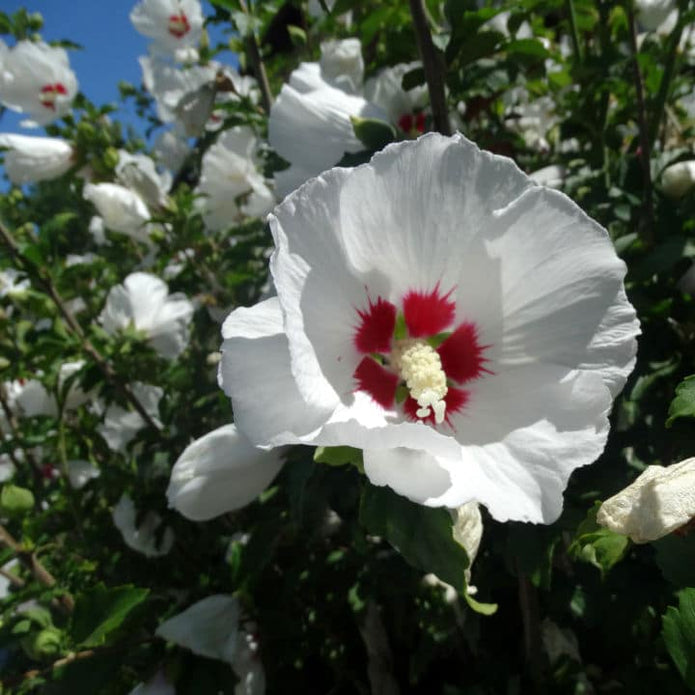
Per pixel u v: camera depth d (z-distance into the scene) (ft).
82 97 1.70
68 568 1.24
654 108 1.11
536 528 0.71
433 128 0.82
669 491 0.48
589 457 0.52
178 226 1.65
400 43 1.00
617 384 0.53
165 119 1.70
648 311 0.92
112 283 1.93
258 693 0.97
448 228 0.55
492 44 0.83
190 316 1.67
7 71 1.62
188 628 0.92
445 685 1.01
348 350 0.59
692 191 1.02
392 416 0.59
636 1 1.12
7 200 1.69
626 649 0.95
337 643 1.22
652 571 0.91
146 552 1.40
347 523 1.13
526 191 0.52
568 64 1.19
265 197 1.58
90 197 1.62
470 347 0.59
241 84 1.59
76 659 0.92
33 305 1.38
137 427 1.63
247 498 0.80
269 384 0.53
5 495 1.10
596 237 0.53
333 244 0.54
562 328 0.55
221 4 1.05
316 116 0.87
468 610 1.01
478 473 0.53
